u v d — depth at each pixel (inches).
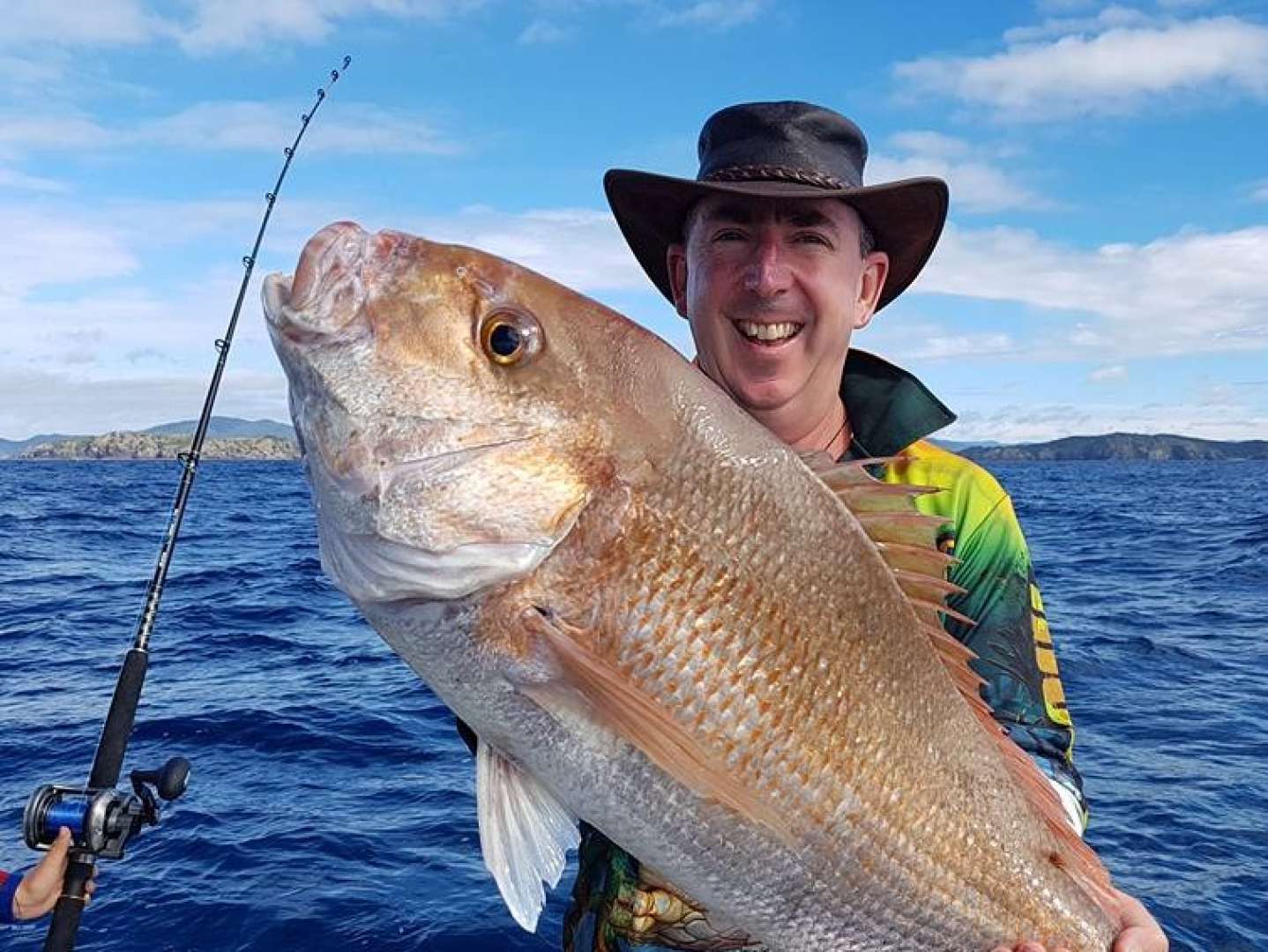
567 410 27.4
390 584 27.0
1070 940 31.9
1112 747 105.5
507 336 27.3
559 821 29.0
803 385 37.3
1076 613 190.9
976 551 36.6
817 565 29.0
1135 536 375.2
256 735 105.9
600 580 27.0
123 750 50.1
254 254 56.6
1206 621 180.1
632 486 27.5
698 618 27.5
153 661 146.9
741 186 35.4
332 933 65.4
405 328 27.0
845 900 29.5
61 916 45.4
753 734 27.9
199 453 54.6
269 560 283.7
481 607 26.9
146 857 76.0
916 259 41.3
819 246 36.7
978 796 31.2
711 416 28.5
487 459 26.8
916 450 39.1
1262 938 67.4
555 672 26.6
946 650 31.7
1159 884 74.6
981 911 31.0
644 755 27.3
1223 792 92.1
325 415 26.9
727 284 36.9
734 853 28.4
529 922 27.9
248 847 77.7
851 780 29.1
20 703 121.5
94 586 231.0
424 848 77.9
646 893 32.9
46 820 45.4
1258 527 398.3
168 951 63.7
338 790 90.6
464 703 27.7
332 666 141.6
